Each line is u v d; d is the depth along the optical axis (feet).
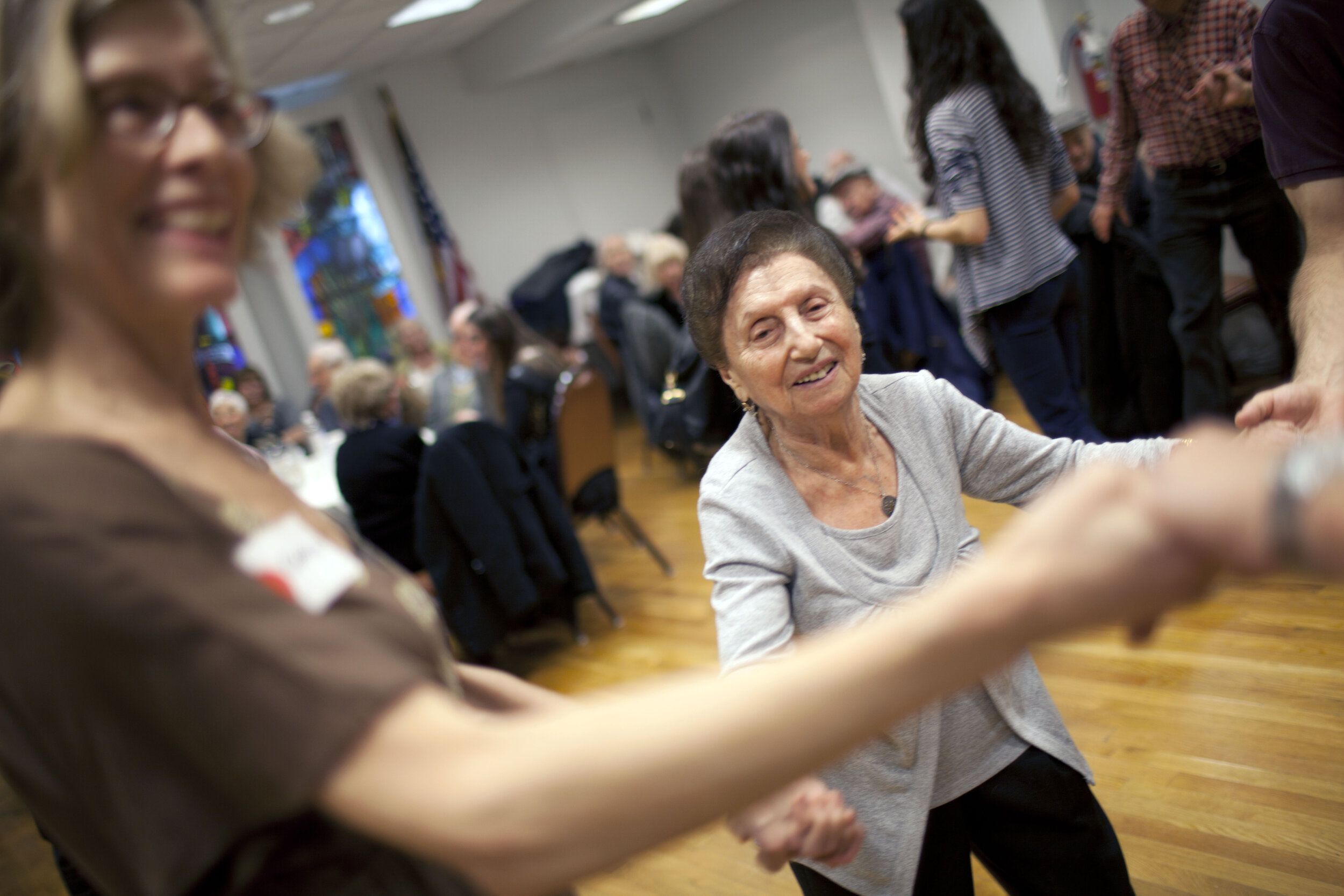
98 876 1.71
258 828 1.64
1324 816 6.25
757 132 8.52
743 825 3.03
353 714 1.38
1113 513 1.17
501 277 31.60
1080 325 12.13
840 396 3.95
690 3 27.71
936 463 4.21
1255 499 1.03
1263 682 7.77
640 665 12.10
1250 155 10.08
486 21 27.35
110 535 1.43
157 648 1.41
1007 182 9.83
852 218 19.24
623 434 26.94
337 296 28.81
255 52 21.83
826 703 1.29
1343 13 4.54
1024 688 4.20
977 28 9.70
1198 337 10.85
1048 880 4.20
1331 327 4.38
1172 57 10.11
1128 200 13.19
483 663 13.10
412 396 13.94
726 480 4.21
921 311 15.76
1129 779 7.21
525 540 12.41
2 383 1.64
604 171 33.04
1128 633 1.30
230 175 1.67
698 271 4.14
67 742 1.53
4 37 1.48
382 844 1.75
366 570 1.74
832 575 4.03
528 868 1.30
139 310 1.62
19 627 1.46
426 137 30.22
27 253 1.57
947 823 4.14
